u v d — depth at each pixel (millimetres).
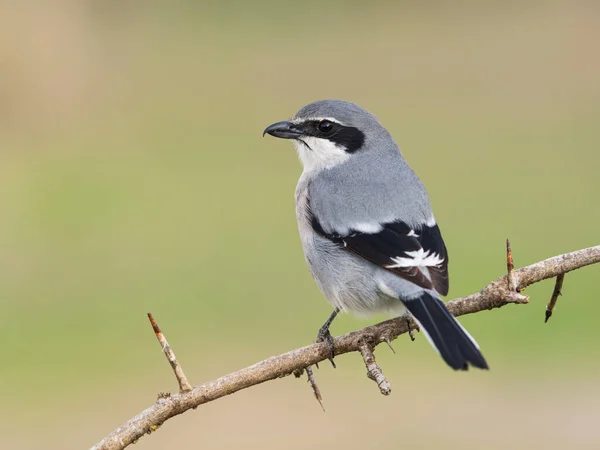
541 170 16906
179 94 22469
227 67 24375
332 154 6969
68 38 22609
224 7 28297
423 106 21828
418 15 29094
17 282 12516
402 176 6688
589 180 15969
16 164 17578
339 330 11102
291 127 7105
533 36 26938
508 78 23734
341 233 6441
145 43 25281
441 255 6230
